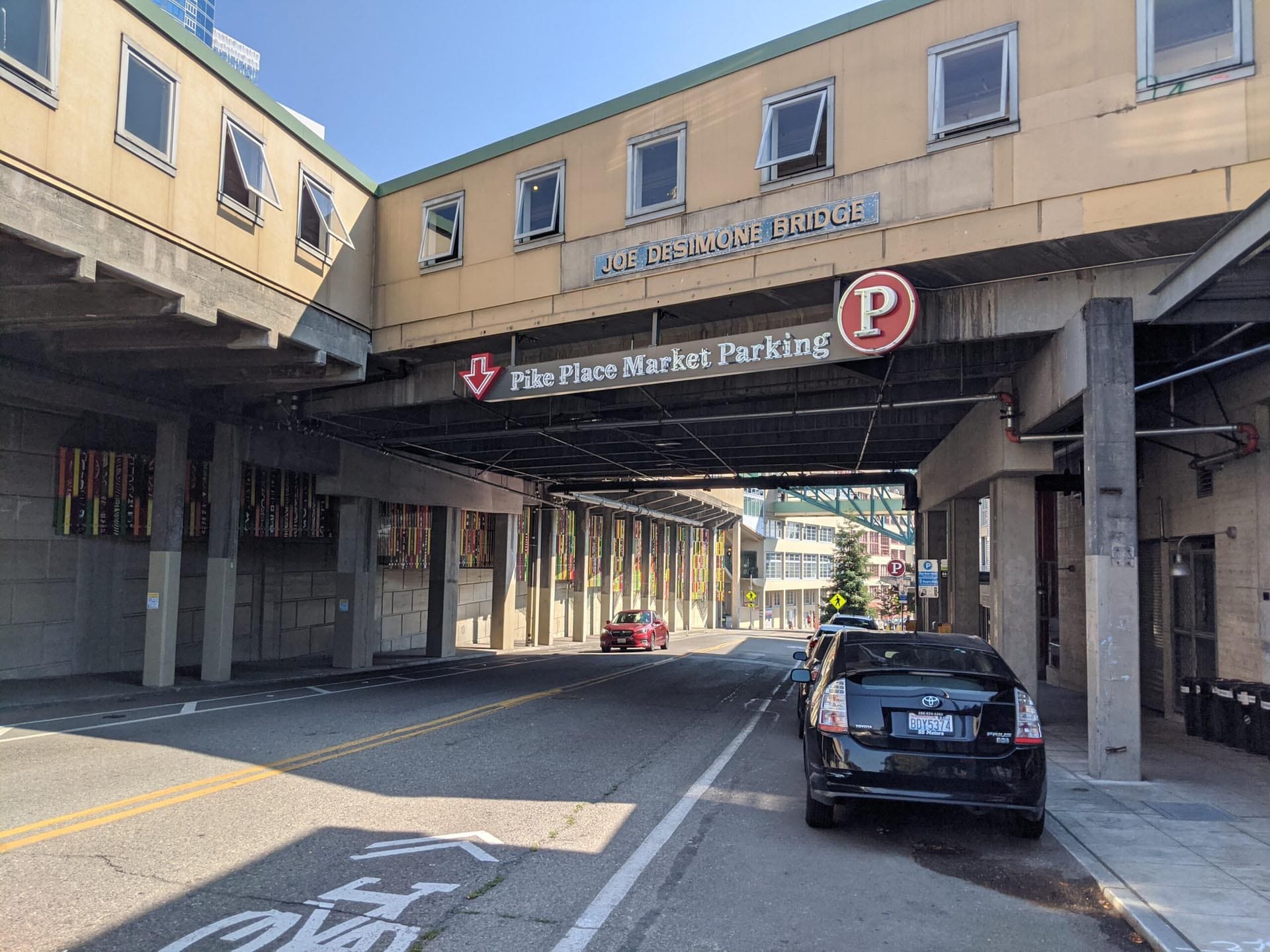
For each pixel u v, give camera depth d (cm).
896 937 470
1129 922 493
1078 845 644
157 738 1036
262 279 1403
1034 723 636
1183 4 978
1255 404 1073
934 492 2089
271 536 2241
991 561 1495
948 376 1344
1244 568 1113
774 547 7338
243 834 625
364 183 1661
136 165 1166
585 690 1705
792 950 448
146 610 1680
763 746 1091
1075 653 1884
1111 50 1008
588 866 576
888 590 5806
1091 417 941
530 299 1474
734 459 2417
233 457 1803
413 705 1394
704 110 1314
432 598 2695
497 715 1290
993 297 1162
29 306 1237
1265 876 568
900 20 1157
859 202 1157
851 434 1956
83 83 1087
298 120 1495
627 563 4666
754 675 2231
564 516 4000
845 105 1186
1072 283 1116
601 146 1420
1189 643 1312
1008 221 1052
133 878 528
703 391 1573
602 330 1486
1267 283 835
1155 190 972
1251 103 937
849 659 688
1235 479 1134
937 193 1103
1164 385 1266
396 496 2383
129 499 1822
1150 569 1476
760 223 1238
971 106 1095
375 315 1667
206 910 480
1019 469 1310
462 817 691
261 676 1923
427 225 1627
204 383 1631
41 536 1647
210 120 1309
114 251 1131
